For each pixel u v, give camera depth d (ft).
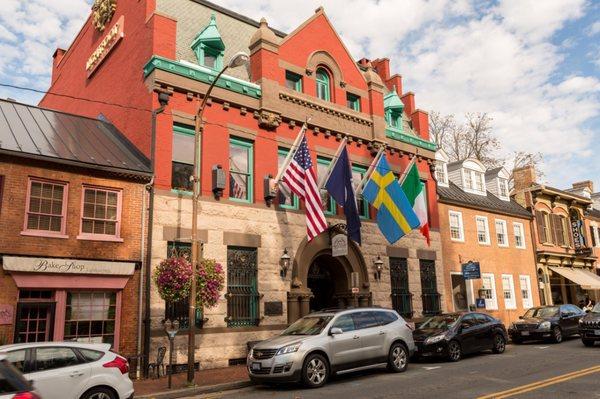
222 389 41.19
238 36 70.54
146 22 59.16
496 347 58.39
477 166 100.27
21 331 43.34
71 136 53.67
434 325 56.39
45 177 46.47
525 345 68.90
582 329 62.44
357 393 36.37
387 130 77.61
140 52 59.62
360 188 69.05
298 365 39.09
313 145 67.56
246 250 58.29
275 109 63.21
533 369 44.86
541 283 105.81
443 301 79.46
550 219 112.27
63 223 46.75
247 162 61.41
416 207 70.13
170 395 38.63
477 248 90.38
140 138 56.13
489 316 59.98
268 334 57.16
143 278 49.80
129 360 47.14
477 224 92.32
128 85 61.00
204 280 46.24
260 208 59.98
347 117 72.23
